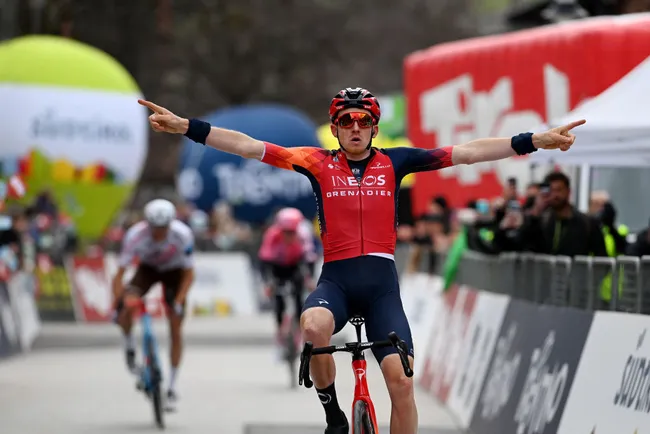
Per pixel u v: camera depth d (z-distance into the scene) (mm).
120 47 100812
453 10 120562
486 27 119250
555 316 19344
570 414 17109
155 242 27578
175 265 28219
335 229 15391
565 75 34031
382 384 32062
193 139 15297
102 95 65062
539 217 23172
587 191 31188
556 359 18500
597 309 18203
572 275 19391
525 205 25656
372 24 119750
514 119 36500
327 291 15258
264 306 65438
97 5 96875
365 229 15383
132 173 66812
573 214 22828
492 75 37656
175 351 28047
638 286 16422
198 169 87250
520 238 23422
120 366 38344
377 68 119688
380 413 26375
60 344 46250
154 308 58875
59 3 72750
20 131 62969
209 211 86688
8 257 41281
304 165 15547
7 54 64625
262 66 118062
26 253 47688
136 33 100312
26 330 45219
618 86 22562
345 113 15359
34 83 63562
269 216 86562
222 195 86438
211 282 64312
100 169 65000
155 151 118062
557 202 22719
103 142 64938
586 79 33312
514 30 46250
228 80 117000
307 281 34062
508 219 24812
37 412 27469
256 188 86188
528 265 22234
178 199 90750
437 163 15570
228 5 114688
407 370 13961
